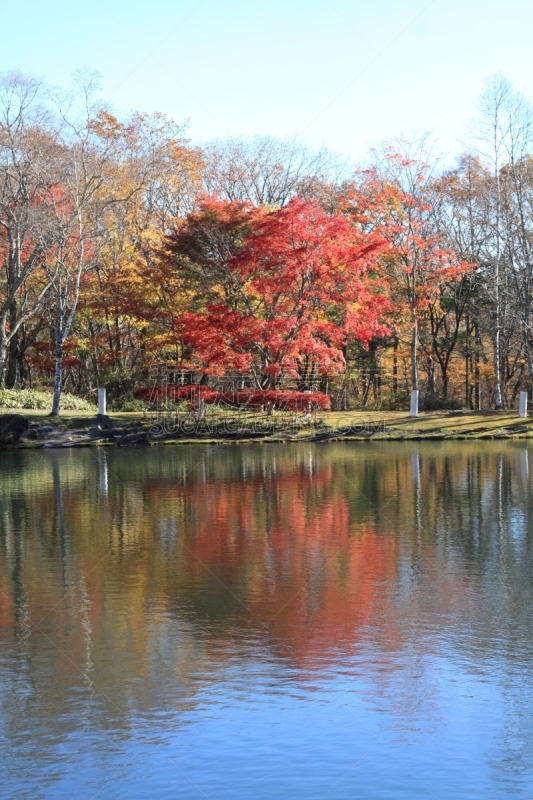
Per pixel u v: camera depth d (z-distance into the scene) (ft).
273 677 28.27
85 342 129.39
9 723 25.41
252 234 106.63
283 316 104.22
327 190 140.36
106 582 38.88
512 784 22.41
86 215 116.78
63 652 30.53
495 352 124.57
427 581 38.70
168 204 144.05
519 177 119.14
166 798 21.91
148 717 25.67
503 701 26.50
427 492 61.52
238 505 56.95
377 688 27.40
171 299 115.03
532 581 38.58
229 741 24.43
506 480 66.95
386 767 23.20
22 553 44.09
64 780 22.67
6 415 93.25
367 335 105.29
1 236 119.24
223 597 36.55
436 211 134.82
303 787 22.38
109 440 95.55
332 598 36.24
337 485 65.00
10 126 108.27
